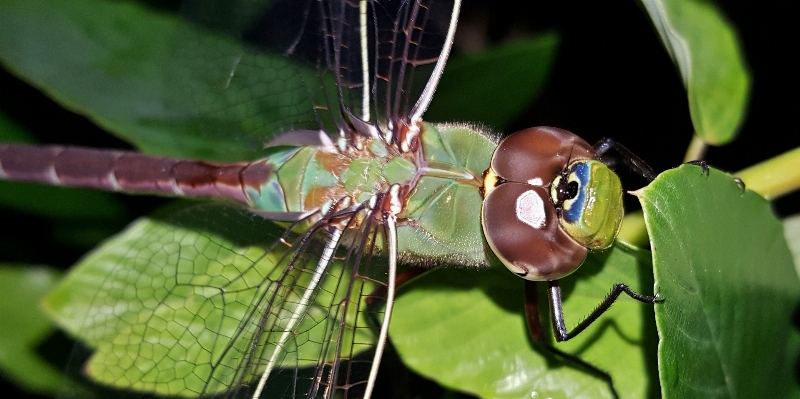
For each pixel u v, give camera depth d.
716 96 0.14
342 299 0.14
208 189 0.15
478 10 0.16
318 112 0.14
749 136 0.15
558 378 0.14
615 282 0.14
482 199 0.14
